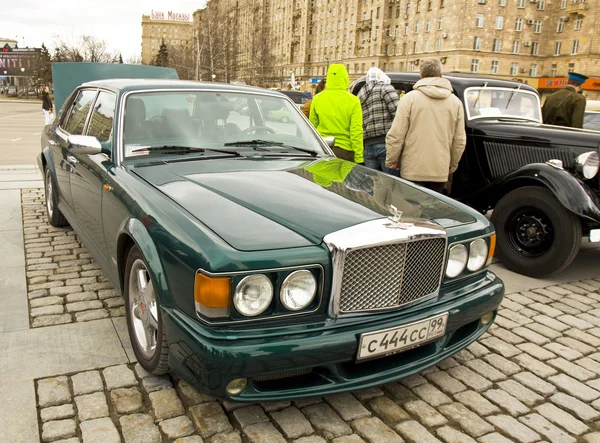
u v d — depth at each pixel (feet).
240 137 12.22
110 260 10.78
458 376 10.01
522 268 16.24
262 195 9.02
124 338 10.61
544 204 15.46
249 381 7.40
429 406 8.96
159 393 8.76
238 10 359.05
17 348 10.07
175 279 7.59
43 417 8.05
